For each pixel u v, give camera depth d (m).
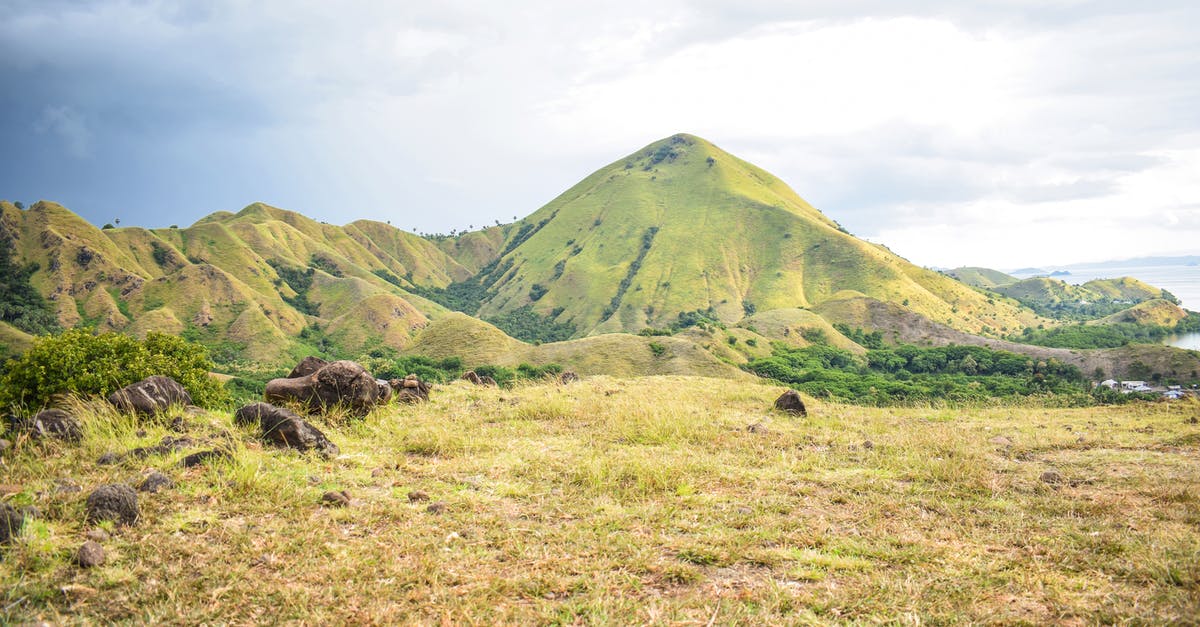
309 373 9.92
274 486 5.59
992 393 84.19
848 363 126.56
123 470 5.79
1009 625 3.50
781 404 11.30
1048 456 7.77
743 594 3.89
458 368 108.31
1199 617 3.40
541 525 5.08
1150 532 4.86
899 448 8.01
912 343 156.00
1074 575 4.16
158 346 15.84
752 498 5.86
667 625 3.52
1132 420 10.56
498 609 3.70
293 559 4.27
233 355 150.50
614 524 5.09
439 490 5.94
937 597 3.83
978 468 6.86
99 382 13.06
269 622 3.49
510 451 7.54
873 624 3.54
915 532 5.00
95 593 3.69
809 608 3.74
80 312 156.25
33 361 12.91
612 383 14.92
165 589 3.77
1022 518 5.32
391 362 108.81
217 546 4.40
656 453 7.57
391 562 4.28
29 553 3.99
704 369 96.81
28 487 5.18
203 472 5.78
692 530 5.01
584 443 8.08
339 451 7.13
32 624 3.33
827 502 5.82
